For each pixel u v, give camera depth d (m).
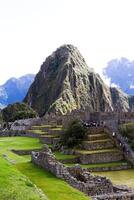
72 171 44.72
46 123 174.12
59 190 36.00
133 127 110.06
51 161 43.41
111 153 99.56
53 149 108.69
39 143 117.06
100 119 130.00
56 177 40.91
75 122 114.38
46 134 129.88
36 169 45.06
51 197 33.50
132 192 42.69
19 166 47.38
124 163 96.56
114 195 40.25
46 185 37.53
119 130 110.19
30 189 32.34
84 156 96.44
